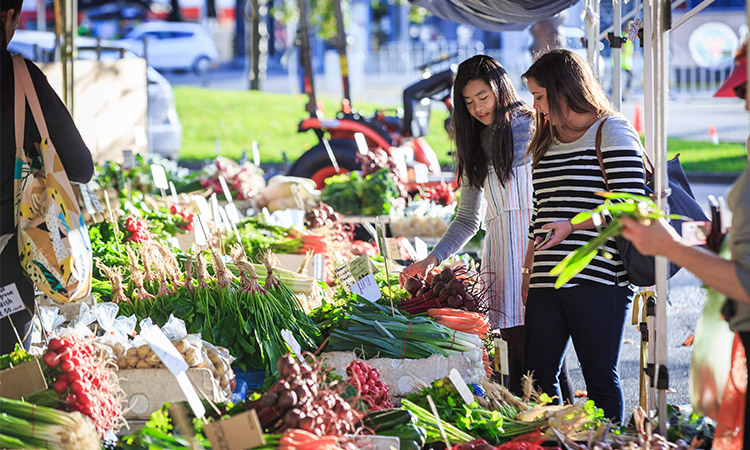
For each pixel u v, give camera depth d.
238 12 47.69
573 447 3.90
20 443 3.47
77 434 3.54
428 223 9.89
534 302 4.91
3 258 4.60
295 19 35.00
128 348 4.50
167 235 7.89
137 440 3.62
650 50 4.80
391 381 4.96
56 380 3.92
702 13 29.69
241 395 4.66
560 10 7.67
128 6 40.22
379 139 12.87
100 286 6.02
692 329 9.66
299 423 3.57
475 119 5.69
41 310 5.17
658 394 4.22
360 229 10.38
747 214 3.18
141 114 14.61
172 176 11.53
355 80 34.47
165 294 5.50
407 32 45.62
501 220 5.78
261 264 6.59
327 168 12.80
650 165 4.97
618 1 6.29
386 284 6.36
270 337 5.22
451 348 5.09
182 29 40.16
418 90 12.95
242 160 12.95
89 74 13.84
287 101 31.06
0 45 4.59
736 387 3.80
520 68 27.81
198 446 3.42
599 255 4.73
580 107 4.71
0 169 4.55
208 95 31.69
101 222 7.21
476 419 4.28
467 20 8.69
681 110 29.06
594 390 4.77
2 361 4.14
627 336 9.64
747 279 3.16
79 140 4.77
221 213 7.52
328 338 5.12
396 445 3.75
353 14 41.78
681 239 3.35
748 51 3.17
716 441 3.91
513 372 5.99
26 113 4.61
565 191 4.77
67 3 10.51
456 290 5.64
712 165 20.25
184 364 3.69
